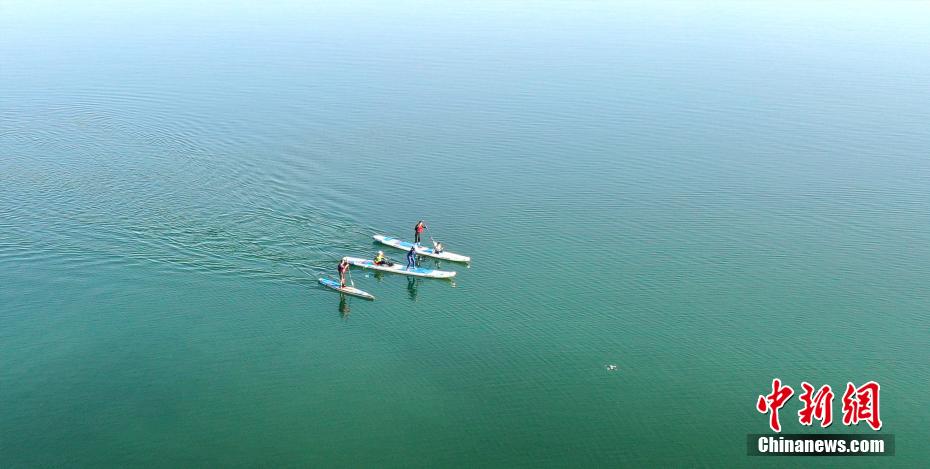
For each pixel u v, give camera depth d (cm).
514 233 7475
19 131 9556
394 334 5741
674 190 8625
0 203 7356
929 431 4797
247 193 7969
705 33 18125
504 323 5909
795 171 9288
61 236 6775
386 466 4372
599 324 5897
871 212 8169
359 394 5009
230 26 17300
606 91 12556
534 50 15550
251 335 5619
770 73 14150
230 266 6512
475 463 4412
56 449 4412
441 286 6456
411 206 7994
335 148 9538
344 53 14750
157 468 4303
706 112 11562
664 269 6800
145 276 6256
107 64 13250
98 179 8088
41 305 5788
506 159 9419
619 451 4541
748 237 7506
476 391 5069
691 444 4622
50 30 16375
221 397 4925
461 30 17475
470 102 11750
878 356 5544
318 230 7319
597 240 7356
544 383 5162
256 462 4378
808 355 5531
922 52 16538
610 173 9075
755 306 6197
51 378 5009
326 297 6188
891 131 10862
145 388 4975
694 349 5578
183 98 11369
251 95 11669
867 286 6594
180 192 7888
